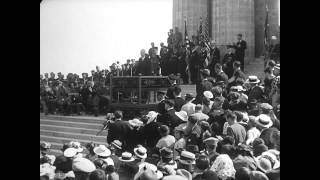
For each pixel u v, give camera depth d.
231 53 17.61
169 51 18.86
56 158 17.23
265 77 16.05
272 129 15.34
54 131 18.89
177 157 16.09
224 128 15.86
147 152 16.61
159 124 16.62
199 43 18.81
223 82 16.91
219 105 16.31
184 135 16.23
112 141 17.25
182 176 15.55
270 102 15.78
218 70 17.34
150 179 15.80
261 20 20.47
